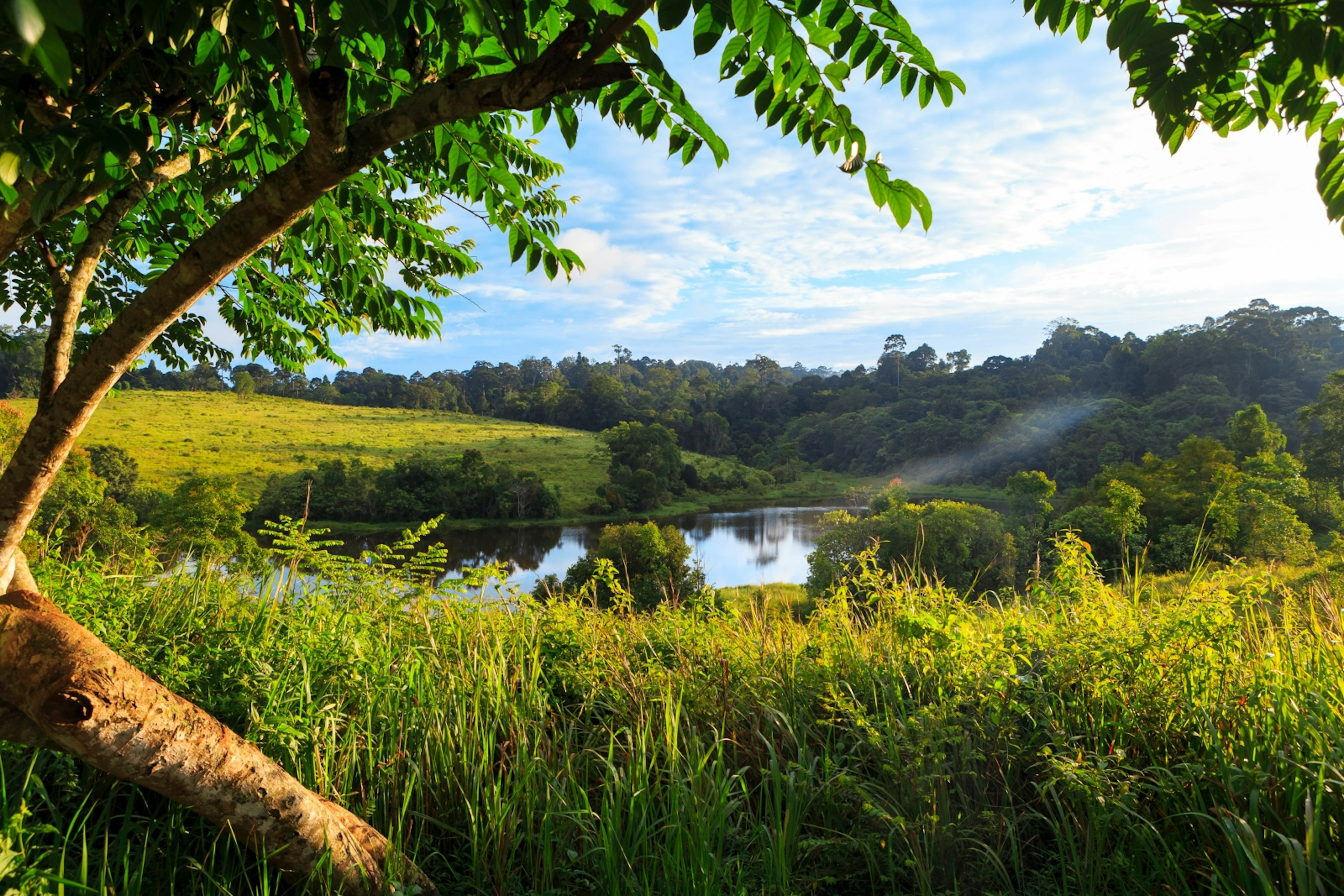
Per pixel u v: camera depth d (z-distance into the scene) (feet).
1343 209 4.93
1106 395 406.82
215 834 7.85
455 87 4.49
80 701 5.22
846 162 6.01
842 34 5.22
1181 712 9.09
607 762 8.91
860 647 11.93
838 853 8.36
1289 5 3.93
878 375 547.08
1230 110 5.24
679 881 7.66
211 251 5.03
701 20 5.03
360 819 7.86
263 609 11.79
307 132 8.28
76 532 15.47
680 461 331.98
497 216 9.36
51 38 2.64
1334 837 7.22
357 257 12.41
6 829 6.36
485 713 10.23
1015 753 8.89
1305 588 13.26
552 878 8.26
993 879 8.10
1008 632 10.53
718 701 10.94
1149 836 7.57
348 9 4.37
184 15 4.41
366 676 10.13
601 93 6.10
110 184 5.88
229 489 74.28
